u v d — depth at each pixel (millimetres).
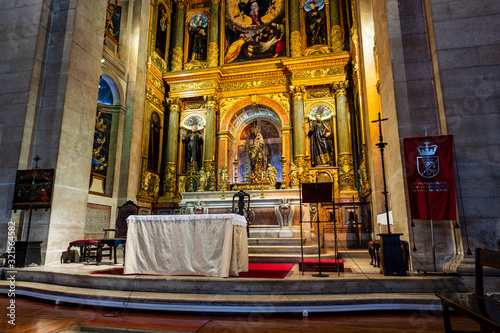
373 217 8258
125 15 11344
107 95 10391
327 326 3289
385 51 5867
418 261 4703
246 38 13906
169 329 3221
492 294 3877
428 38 5387
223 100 13391
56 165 6562
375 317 3631
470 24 5070
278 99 12906
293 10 13406
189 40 14555
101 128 9891
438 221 4781
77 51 7328
